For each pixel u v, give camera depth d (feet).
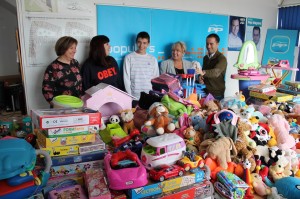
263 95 6.67
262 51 13.96
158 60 10.54
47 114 3.42
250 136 4.40
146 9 9.82
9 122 4.88
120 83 8.79
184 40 11.00
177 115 4.62
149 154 3.33
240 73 7.32
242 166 3.76
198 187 3.28
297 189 3.51
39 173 3.01
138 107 5.31
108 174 2.99
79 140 3.45
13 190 2.71
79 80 7.68
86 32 8.89
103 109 5.08
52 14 8.25
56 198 2.81
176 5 10.50
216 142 3.75
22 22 7.94
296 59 13.30
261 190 3.56
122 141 3.93
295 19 13.17
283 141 4.57
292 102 6.53
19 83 14.92
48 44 8.39
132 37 9.78
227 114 4.24
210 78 9.79
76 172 3.41
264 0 13.14
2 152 2.74
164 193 3.09
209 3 11.35
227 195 3.34
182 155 3.51
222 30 11.98
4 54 16.35
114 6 9.20
